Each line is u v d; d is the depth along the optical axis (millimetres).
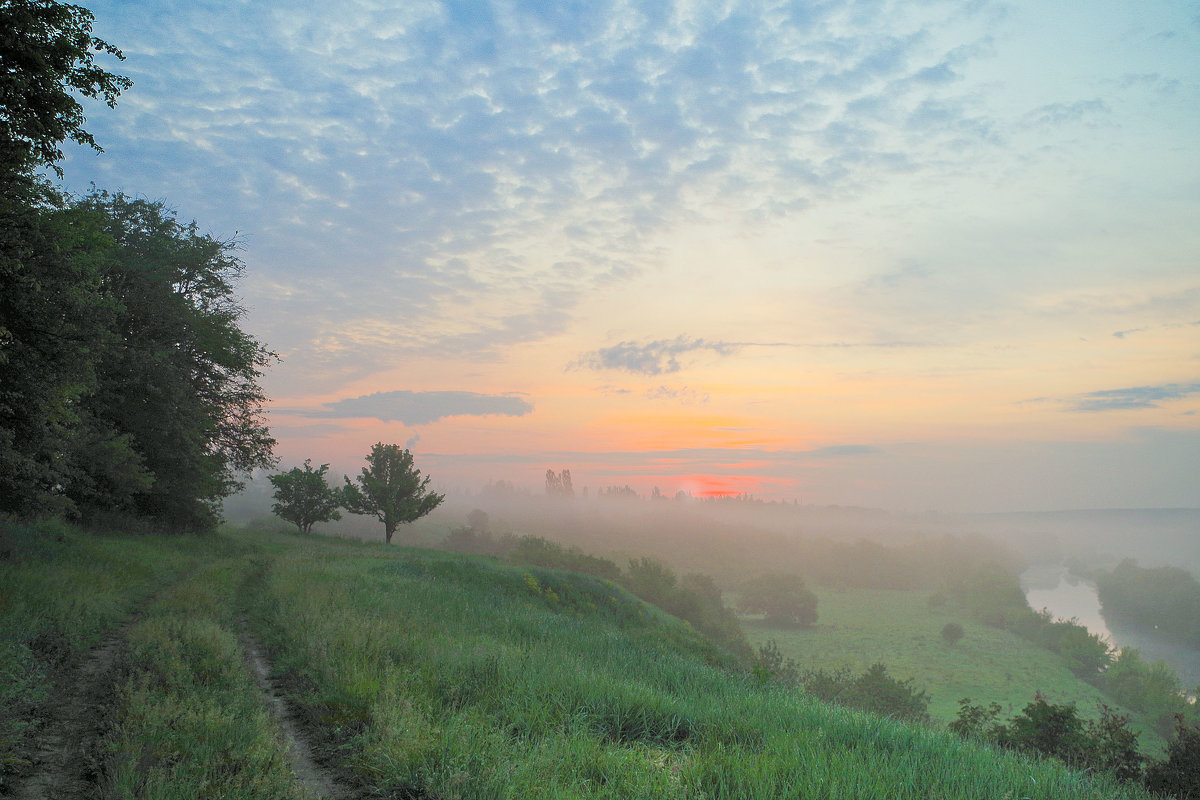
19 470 13656
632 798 4699
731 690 9812
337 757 5641
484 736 5746
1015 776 5688
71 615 10227
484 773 4910
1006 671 104938
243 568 22016
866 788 4898
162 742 5184
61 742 5473
